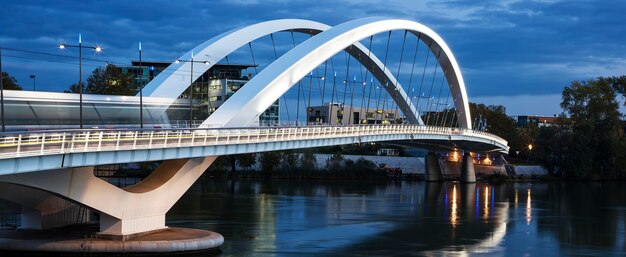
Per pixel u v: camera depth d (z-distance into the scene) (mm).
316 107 167250
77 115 61594
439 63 123562
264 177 139625
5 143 37219
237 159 140750
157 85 75062
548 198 112000
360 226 70562
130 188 50094
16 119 56406
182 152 49125
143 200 49500
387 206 92125
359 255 53594
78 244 46531
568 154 163250
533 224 76312
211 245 49750
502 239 64500
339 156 148250
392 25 91062
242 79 143000
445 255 55094
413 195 111438
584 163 162500
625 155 163500
